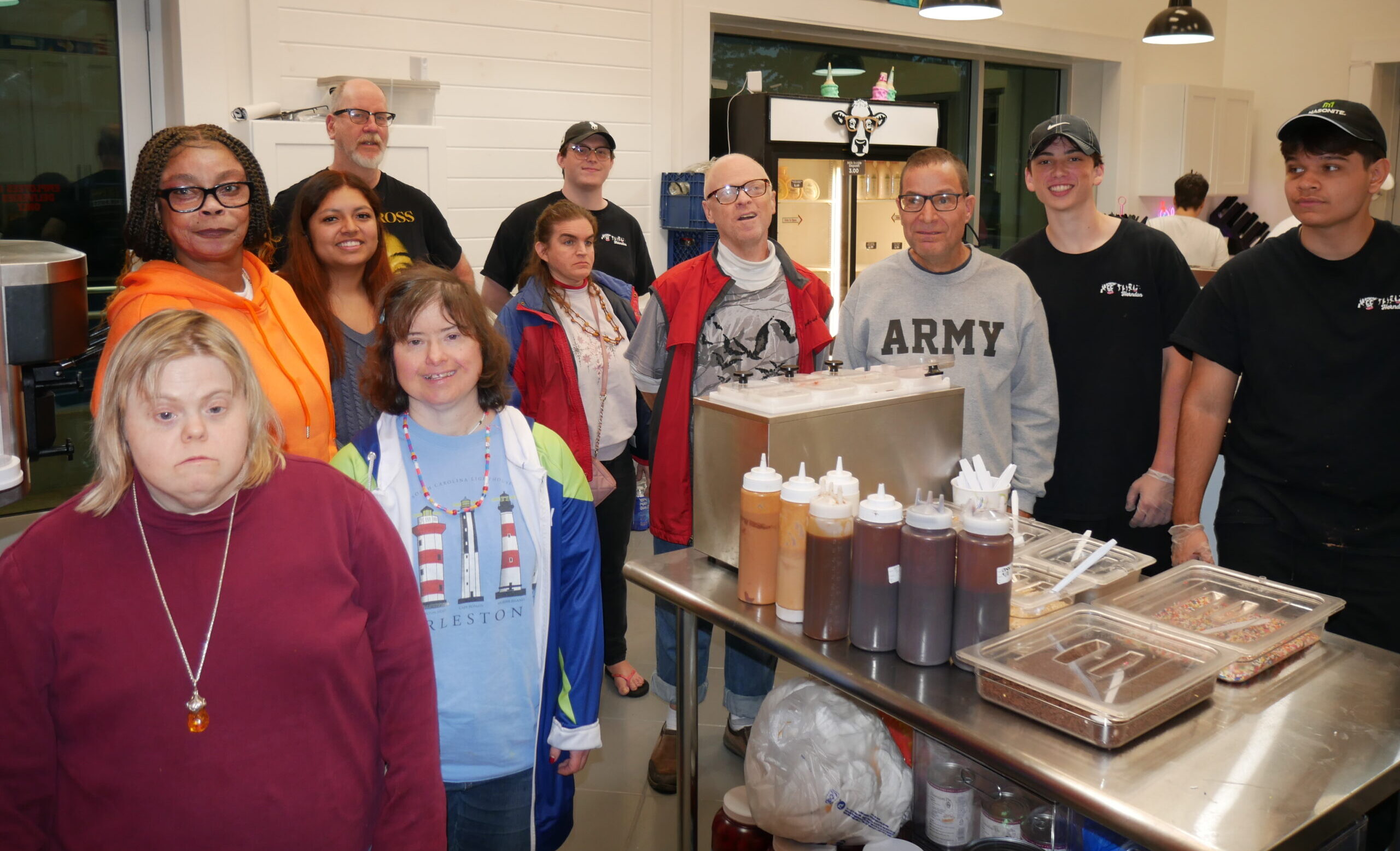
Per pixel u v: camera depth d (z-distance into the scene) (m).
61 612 1.18
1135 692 1.31
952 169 2.28
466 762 1.63
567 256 2.91
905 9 5.92
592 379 2.96
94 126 3.97
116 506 1.22
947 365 2.02
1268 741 1.29
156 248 1.82
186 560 1.22
